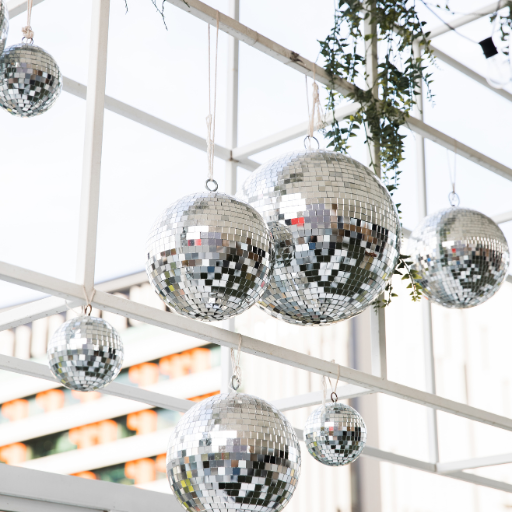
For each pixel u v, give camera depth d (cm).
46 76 256
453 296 261
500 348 721
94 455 713
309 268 172
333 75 385
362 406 755
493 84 222
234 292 170
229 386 250
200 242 166
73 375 269
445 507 726
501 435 711
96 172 290
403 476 732
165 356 748
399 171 399
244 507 196
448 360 730
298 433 512
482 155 482
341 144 393
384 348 411
